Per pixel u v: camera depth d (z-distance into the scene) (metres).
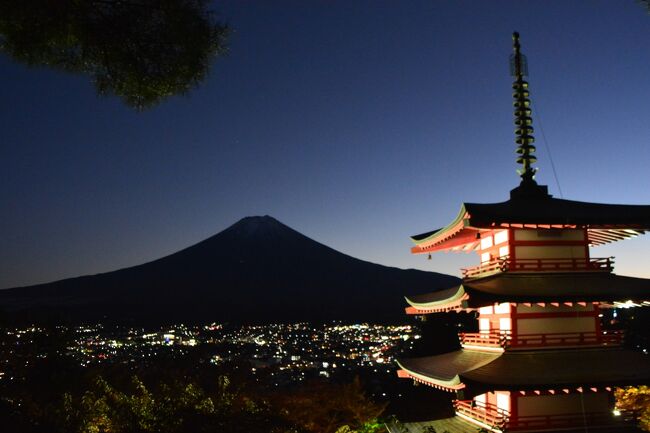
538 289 22.70
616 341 23.48
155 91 10.09
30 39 9.35
